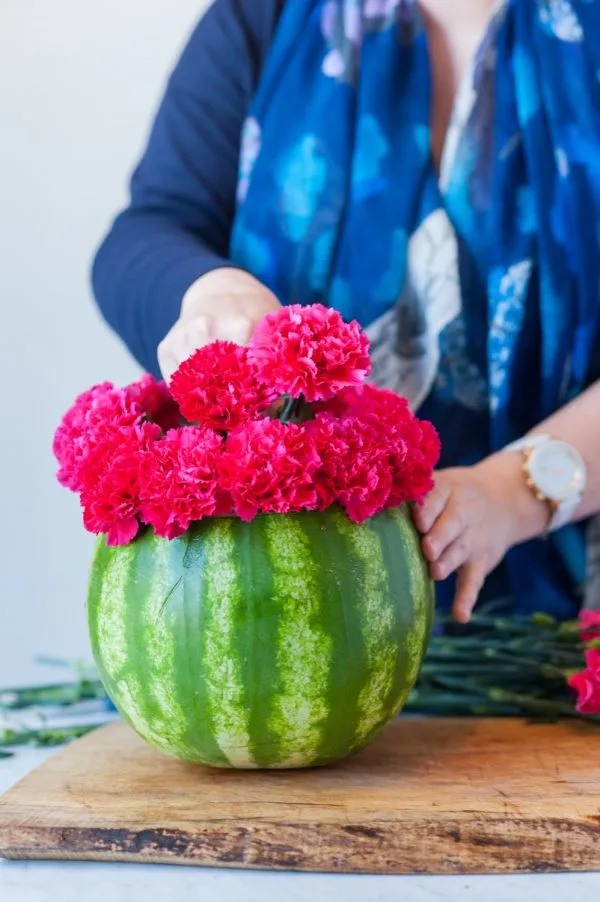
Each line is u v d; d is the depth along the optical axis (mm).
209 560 755
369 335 1195
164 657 763
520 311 1188
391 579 797
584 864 705
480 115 1223
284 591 750
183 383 754
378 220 1199
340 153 1225
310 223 1218
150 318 1064
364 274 1200
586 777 809
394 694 813
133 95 1777
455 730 983
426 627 845
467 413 1221
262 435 738
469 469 1012
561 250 1192
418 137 1220
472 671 1059
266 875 710
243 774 837
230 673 753
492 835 705
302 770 844
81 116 1780
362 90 1237
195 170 1298
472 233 1204
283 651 751
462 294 1194
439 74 1278
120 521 776
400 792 772
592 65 1244
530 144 1209
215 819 722
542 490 1028
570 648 1081
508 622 1130
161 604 762
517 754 888
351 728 794
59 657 1841
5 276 1809
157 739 811
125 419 791
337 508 785
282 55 1282
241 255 1245
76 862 736
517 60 1230
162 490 740
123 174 1788
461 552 919
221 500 754
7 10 1770
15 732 1048
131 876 711
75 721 1152
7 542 1827
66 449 805
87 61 1771
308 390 723
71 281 1801
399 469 806
